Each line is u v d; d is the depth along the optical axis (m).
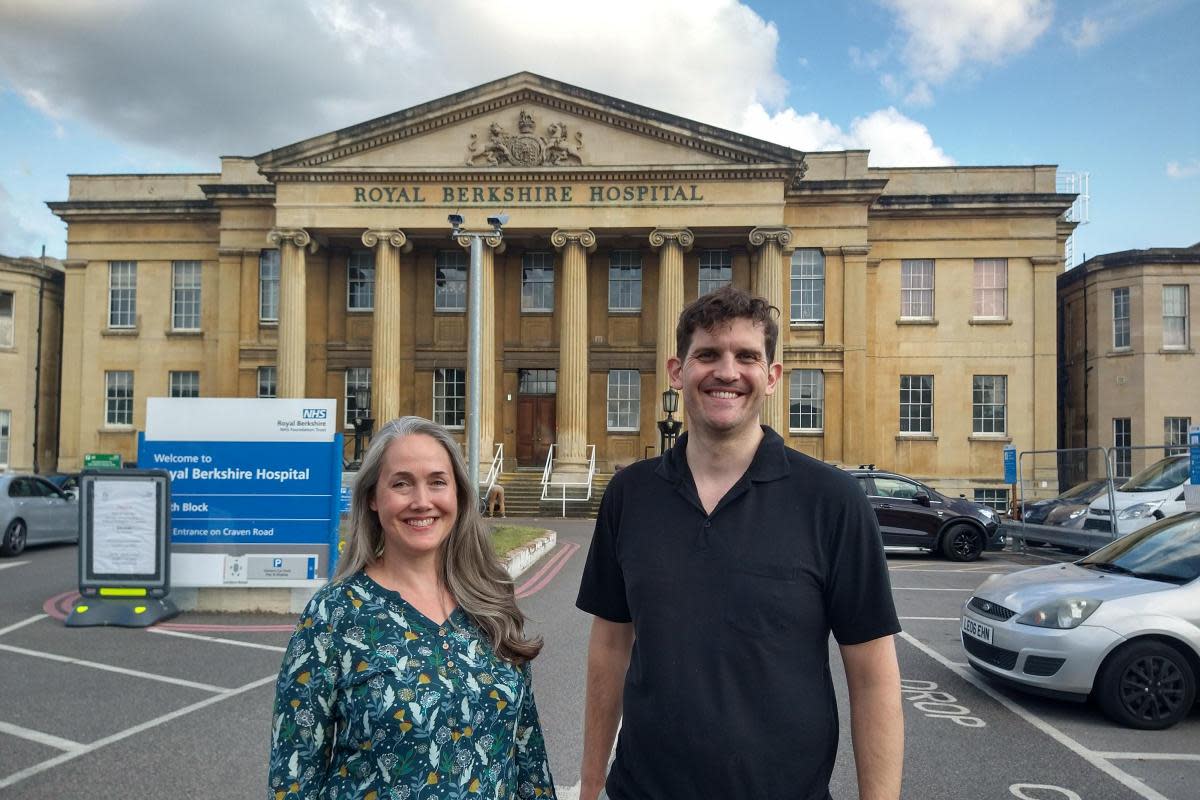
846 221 31.08
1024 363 31.44
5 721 6.62
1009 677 7.07
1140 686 6.56
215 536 11.02
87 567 10.40
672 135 29.27
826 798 2.38
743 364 2.61
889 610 2.47
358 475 2.56
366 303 32.25
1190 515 7.97
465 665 2.37
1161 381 29.56
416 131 29.91
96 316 34.16
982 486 31.09
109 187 34.69
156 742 6.14
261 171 29.86
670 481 2.64
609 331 31.88
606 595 2.78
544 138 29.59
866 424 31.48
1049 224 31.53
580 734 6.25
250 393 32.50
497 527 19.39
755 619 2.40
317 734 2.21
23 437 34.56
